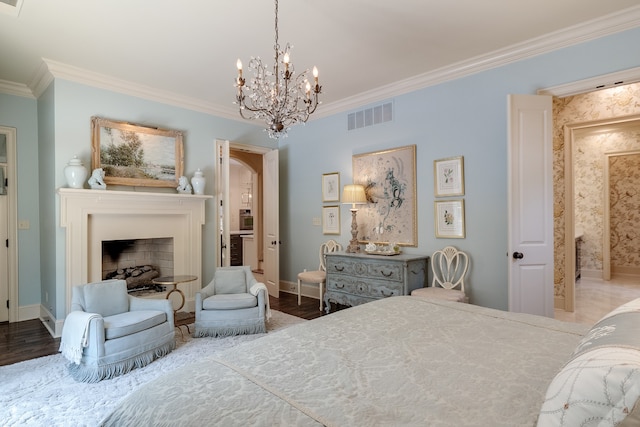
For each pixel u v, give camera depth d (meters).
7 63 3.69
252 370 1.26
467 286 3.83
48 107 3.98
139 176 4.27
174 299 4.59
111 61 3.66
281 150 6.00
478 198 3.75
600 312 4.36
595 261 6.67
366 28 3.05
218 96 4.71
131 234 4.25
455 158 3.90
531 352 1.39
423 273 4.04
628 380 0.66
